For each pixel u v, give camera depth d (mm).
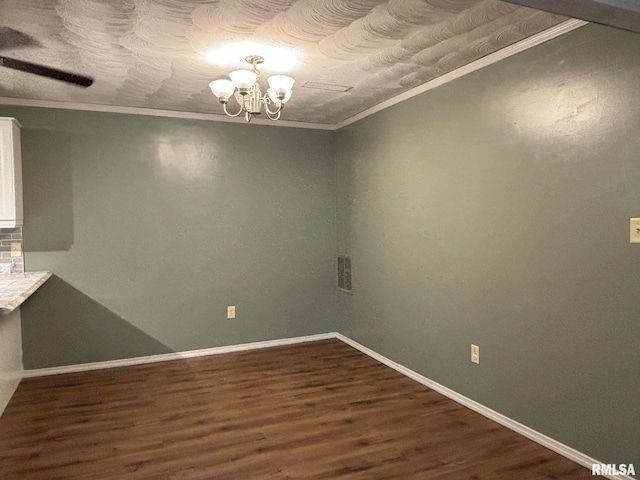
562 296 2658
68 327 4246
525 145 2857
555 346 2709
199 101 4148
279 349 4883
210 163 4699
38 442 2871
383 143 4297
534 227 2814
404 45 2832
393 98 4070
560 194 2648
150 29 2547
